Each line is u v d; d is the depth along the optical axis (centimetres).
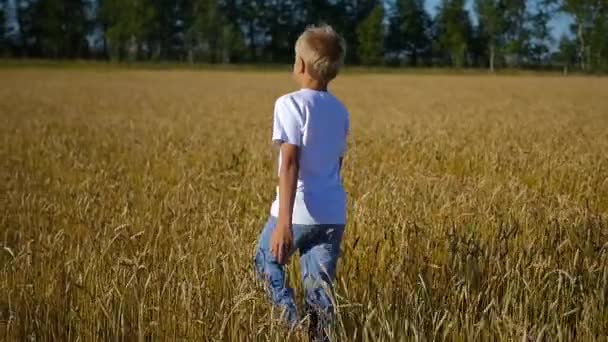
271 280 388
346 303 402
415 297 388
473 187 726
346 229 543
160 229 540
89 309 403
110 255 490
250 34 10862
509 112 2342
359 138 1293
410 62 10819
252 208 640
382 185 727
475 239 504
